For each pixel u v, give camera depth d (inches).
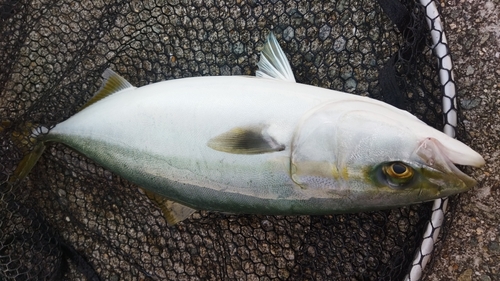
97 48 23.0
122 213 23.4
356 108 14.4
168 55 22.8
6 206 22.5
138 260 23.4
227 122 15.5
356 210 15.1
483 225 20.4
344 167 14.2
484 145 20.3
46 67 23.3
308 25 21.5
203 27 22.5
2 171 22.1
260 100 15.4
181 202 17.6
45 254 23.0
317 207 15.4
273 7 21.8
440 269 20.9
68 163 23.3
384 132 13.7
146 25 22.7
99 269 23.7
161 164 16.7
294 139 14.8
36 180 23.1
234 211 16.8
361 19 20.9
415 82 19.0
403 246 19.4
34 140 20.6
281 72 17.9
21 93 23.2
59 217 23.7
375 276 20.7
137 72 23.0
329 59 21.3
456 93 17.7
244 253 22.5
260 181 15.6
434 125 19.1
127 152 17.2
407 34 18.7
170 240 23.2
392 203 14.4
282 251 22.1
